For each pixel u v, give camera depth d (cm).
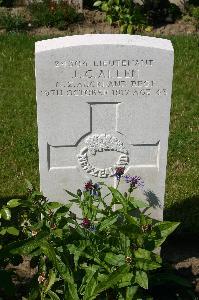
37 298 190
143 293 199
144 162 204
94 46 185
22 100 320
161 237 182
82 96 191
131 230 177
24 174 262
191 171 266
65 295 178
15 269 200
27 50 372
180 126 298
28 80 341
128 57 187
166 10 430
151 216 213
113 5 413
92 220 187
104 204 192
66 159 202
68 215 204
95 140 199
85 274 183
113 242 181
